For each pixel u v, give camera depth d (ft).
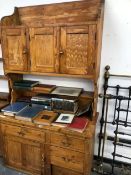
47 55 5.37
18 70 5.89
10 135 5.96
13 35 5.56
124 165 6.55
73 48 5.01
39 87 6.30
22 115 5.63
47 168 5.77
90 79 5.61
